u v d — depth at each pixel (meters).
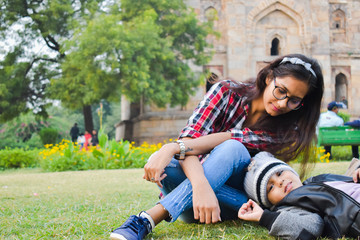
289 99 1.94
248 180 1.97
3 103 17.91
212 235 1.90
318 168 5.50
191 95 21.25
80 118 42.19
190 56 19.25
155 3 18.59
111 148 9.02
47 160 9.68
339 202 1.68
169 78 19.44
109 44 15.40
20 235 2.02
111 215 2.56
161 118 21.20
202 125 2.05
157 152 1.91
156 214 1.81
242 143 2.11
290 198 1.81
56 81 17.30
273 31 21.88
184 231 2.01
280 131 2.19
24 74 18.88
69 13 17.84
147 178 1.89
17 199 3.71
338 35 22.64
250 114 2.19
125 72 15.90
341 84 22.78
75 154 9.05
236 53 21.23
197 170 1.85
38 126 28.77
